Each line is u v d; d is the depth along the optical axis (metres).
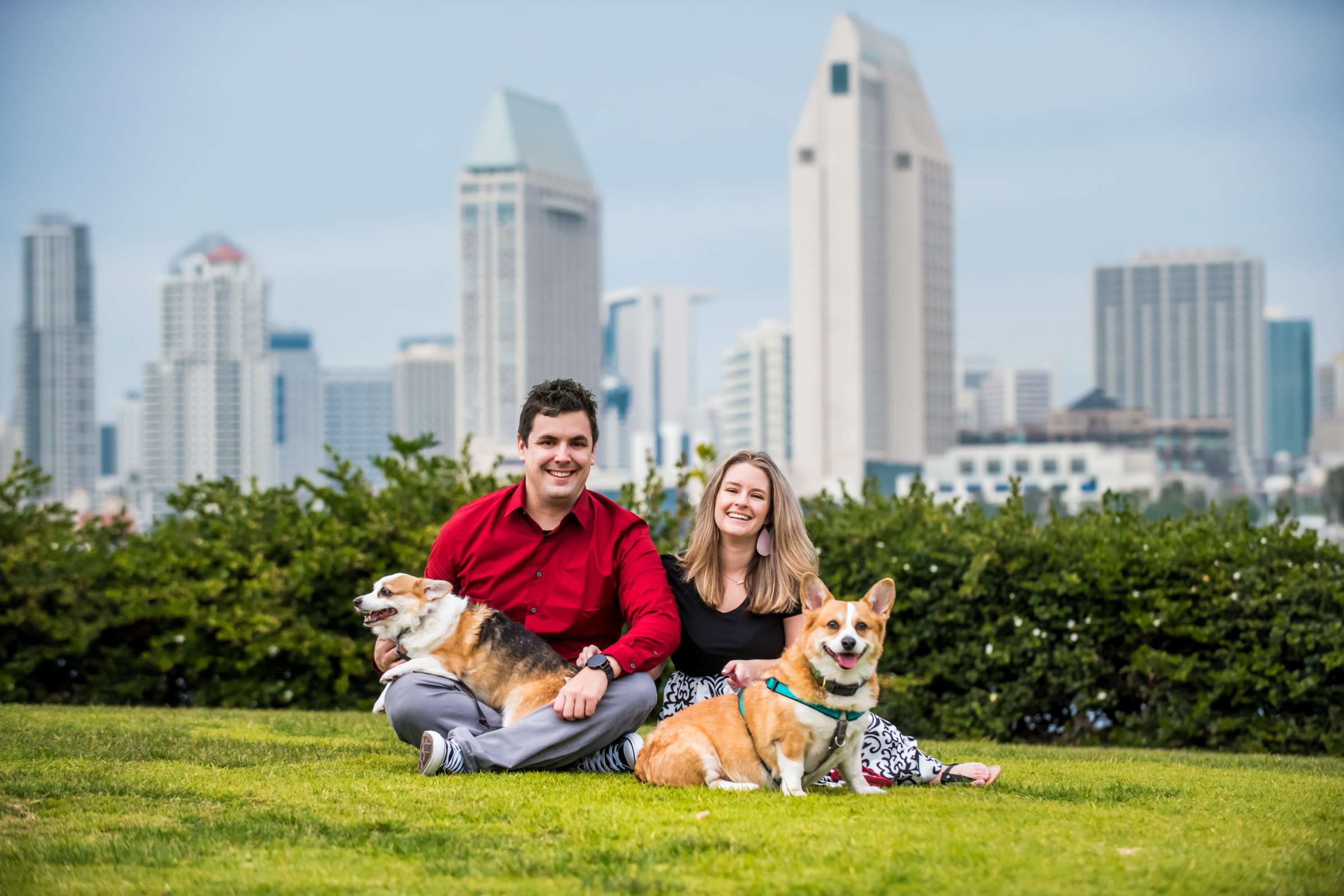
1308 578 7.97
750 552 5.53
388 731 6.70
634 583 5.39
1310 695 7.84
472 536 5.59
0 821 4.08
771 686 4.78
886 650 8.60
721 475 5.54
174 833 3.96
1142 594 8.24
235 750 5.64
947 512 9.21
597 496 5.62
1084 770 5.83
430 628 5.33
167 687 9.30
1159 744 8.17
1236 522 8.73
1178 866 3.67
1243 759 6.88
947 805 4.52
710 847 3.81
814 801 4.49
